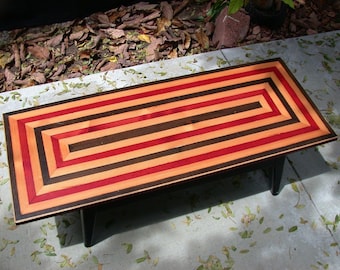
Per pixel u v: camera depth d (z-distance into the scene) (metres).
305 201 2.14
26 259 1.94
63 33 2.89
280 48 2.85
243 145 1.83
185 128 1.88
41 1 2.85
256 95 2.02
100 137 1.84
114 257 1.95
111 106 1.95
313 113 1.95
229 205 2.12
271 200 2.14
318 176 2.24
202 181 1.91
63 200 1.64
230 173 1.94
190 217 2.08
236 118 1.92
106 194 1.67
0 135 2.36
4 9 2.81
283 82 2.07
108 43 2.86
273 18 2.88
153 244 1.99
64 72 2.71
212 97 2.00
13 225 2.04
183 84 2.05
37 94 2.54
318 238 2.02
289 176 2.24
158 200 2.13
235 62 2.75
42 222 2.04
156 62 2.73
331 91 2.62
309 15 3.06
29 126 1.87
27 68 2.70
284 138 1.86
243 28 2.84
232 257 1.96
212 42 2.91
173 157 1.78
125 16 3.00
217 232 2.03
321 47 2.86
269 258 1.96
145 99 1.98
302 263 1.95
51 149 1.79
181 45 2.85
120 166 1.75
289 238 2.02
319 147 2.35
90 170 1.73
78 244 1.98
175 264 1.94
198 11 3.07
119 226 2.04
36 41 2.85
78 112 1.92
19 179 1.70
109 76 2.65
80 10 2.96
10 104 2.50
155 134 1.85
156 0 3.09
